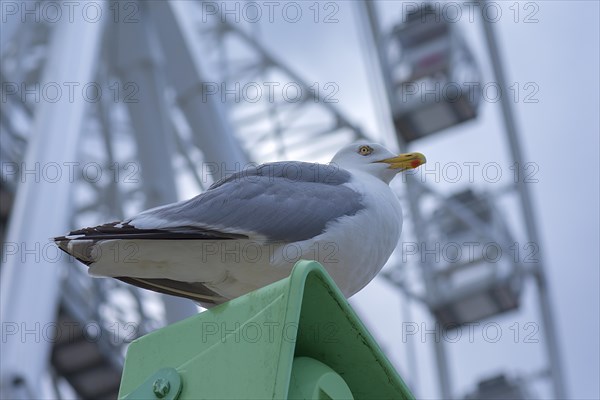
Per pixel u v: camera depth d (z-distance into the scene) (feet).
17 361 25.90
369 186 17.42
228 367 11.69
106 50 41.57
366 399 12.91
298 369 11.96
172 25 39.27
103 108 46.44
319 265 11.79
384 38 63.82
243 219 16.17
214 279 16.20
